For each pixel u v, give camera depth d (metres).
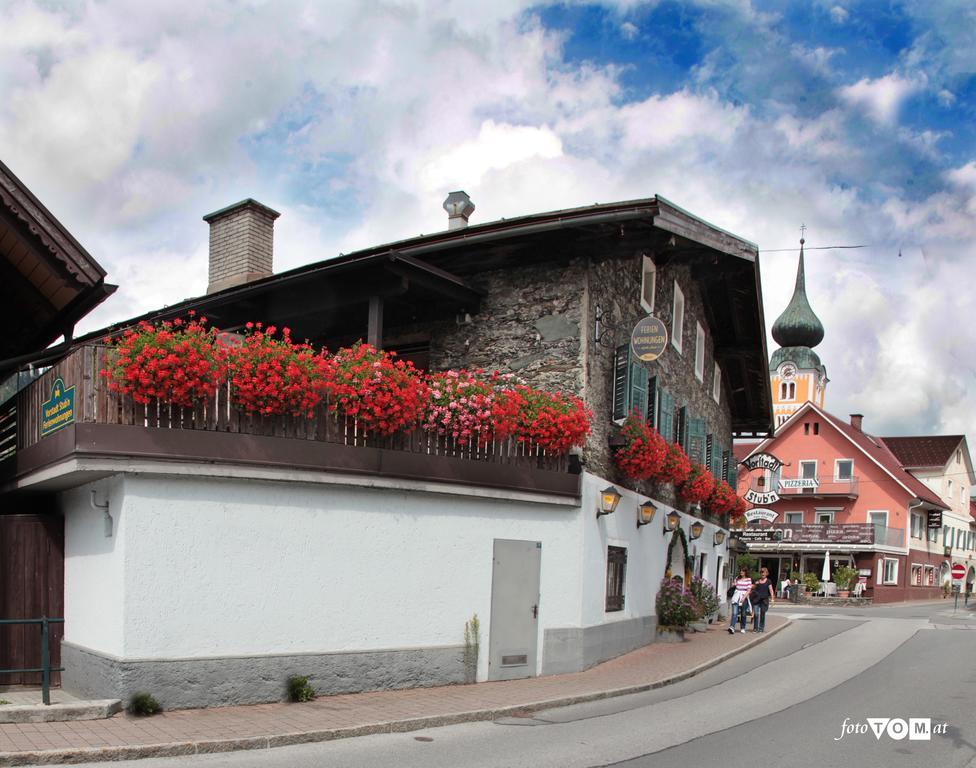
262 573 9.26
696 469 18.86
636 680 12.25
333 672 9.72
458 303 14.34
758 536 47.84
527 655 11.94
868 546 45.38
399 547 10.45
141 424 8.59
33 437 9.84
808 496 50.84
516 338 13.91
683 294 19.30
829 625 25.44
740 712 10.32
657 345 13.84
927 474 58.56
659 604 17.11
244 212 17.19
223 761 7.07
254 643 9.16
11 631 9.62
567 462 12.78
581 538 12.77
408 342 15.08
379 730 8.41
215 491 8.99
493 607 11.51
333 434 9.87
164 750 7.14
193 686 8.69
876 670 14.63
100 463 8.27
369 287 13.19
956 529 60.66
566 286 13.59
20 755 6.64
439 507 10.91
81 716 7.97
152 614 8.54
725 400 25.47
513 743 8.23
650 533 16.58
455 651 10.95
